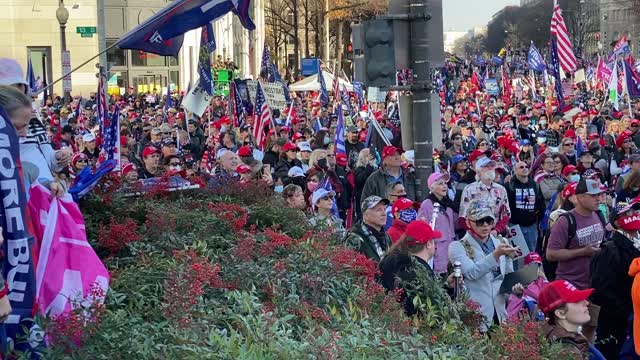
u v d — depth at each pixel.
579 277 10.04
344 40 87.12
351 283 6.90
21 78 5.75
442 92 37.22
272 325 5.27
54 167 7.00
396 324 6.15
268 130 20.75
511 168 18.16
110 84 41.00
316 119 28.81
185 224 8.11
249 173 12.63
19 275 4.96
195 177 10.32
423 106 10.80
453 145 20.66
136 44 11.29
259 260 7.04
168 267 6.28
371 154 16.72
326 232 8.95
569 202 11.81
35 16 47.00
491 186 12.45
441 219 11.13
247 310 5.74
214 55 56.22
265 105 20.69
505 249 8.58
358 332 5.51
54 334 4.88
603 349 9.23
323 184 11.64
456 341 6.15
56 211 5.57
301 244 7.61
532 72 49.91
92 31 27.53
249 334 5.10
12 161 4.92
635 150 19.69
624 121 25.22
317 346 4.99
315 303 6.48
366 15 71.69
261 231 8.69
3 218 4.90
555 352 6.45
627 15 115.56
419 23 10.52
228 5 11.59
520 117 28.64
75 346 4.86
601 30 118.31
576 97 45.62
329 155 15.94
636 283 8.24
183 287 5.64
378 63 10.52
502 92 52.19
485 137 24.56
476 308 7.17
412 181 13.56
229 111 28.08
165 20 11.20
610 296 9.02
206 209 8.79
